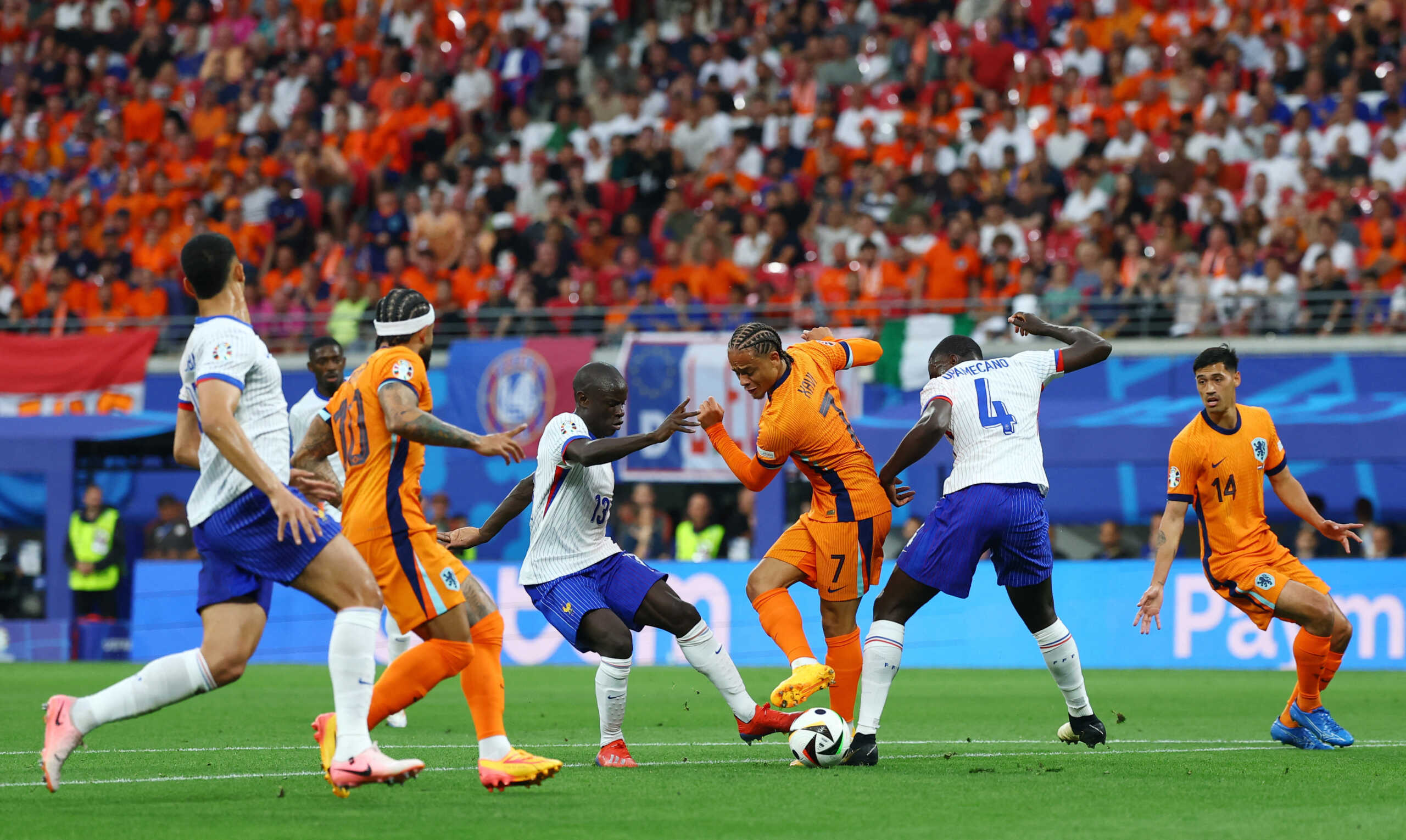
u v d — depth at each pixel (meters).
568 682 46.66
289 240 77.38
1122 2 80.19
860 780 20.89
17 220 82.00
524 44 88.19
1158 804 18.36
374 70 89.31
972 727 30.83
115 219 79.81
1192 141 70.81
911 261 66.19
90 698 18.27
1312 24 75.06
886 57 82.31
